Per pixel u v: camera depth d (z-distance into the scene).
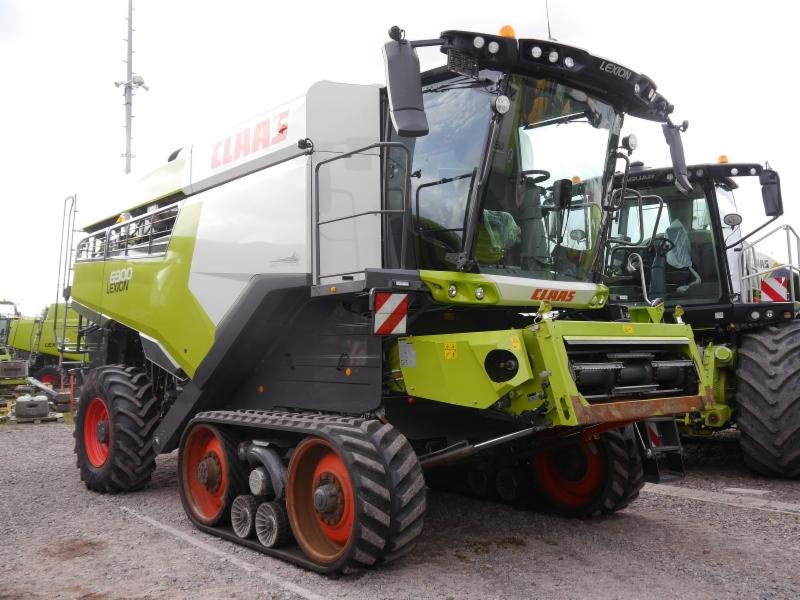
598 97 5.09
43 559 4.52
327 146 4.88
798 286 8.33
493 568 4.22
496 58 4.36
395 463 4.04
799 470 6.73
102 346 7.65
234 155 5.66
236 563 4.40
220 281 5.54
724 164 7.61
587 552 4.53
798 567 4.21
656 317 5.19
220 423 5.12
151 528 5.30
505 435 4.40
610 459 5.20
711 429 7.64
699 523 5.23
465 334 4.27
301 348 5.09
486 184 4.41
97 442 6.92
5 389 17.48
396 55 3.92
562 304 4.95
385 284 4.19
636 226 8.25
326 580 4.05
